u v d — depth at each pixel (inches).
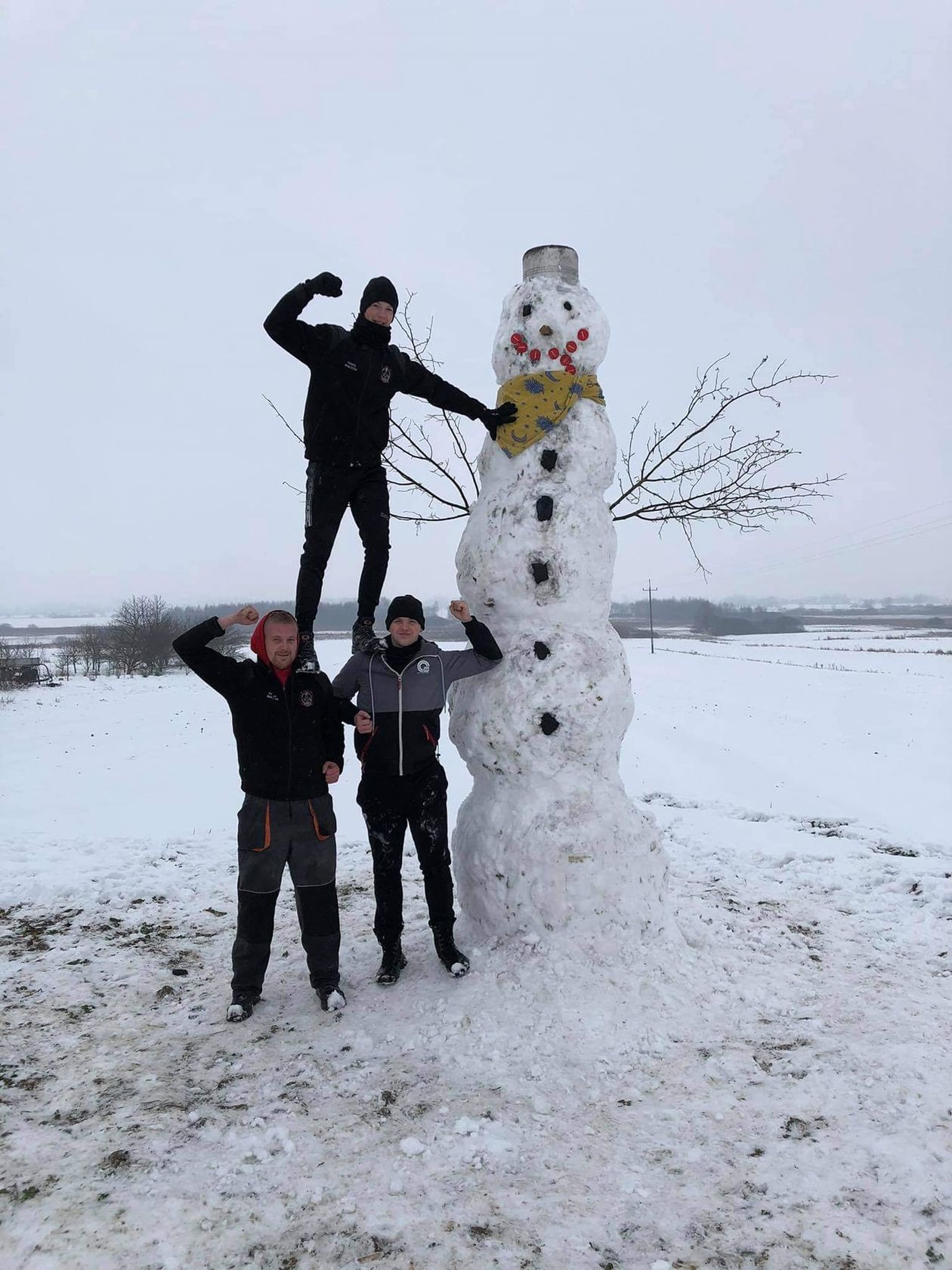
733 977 165.9
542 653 170.2
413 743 162.7
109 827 344.2
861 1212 102.0
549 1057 138.0
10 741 621.6
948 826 325.1
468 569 180.9
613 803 171.8
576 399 178.5
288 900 235.3
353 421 154.2
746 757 492.1
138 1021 159.9
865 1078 130.8
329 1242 98.6
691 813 326.3
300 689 158.4
